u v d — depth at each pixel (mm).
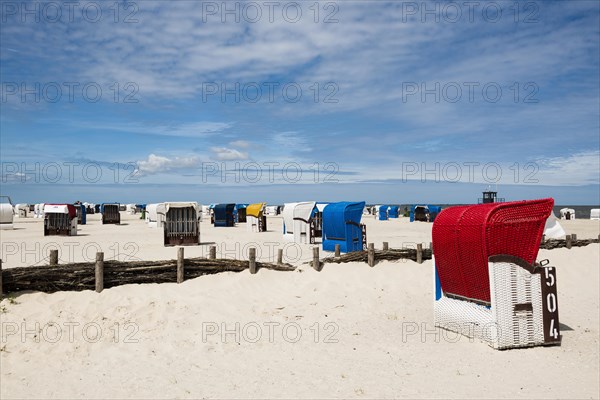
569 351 9234
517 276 9422
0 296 10922
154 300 11641
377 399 7148
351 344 9914
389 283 14648
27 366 8805
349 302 12930
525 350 9281
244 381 8062
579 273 17453
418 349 9484
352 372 8344
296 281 14047
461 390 7406
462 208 10625
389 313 12258
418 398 7145
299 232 25844
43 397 7613
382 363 8750
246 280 13453
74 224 31500
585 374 8016
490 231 9242
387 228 40344
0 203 38281
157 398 7445
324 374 8281
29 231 35406
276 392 7543
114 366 8844
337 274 14789
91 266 11984
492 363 8586
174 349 9641
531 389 7402
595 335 10383
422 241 26828
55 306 10992
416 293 14109
